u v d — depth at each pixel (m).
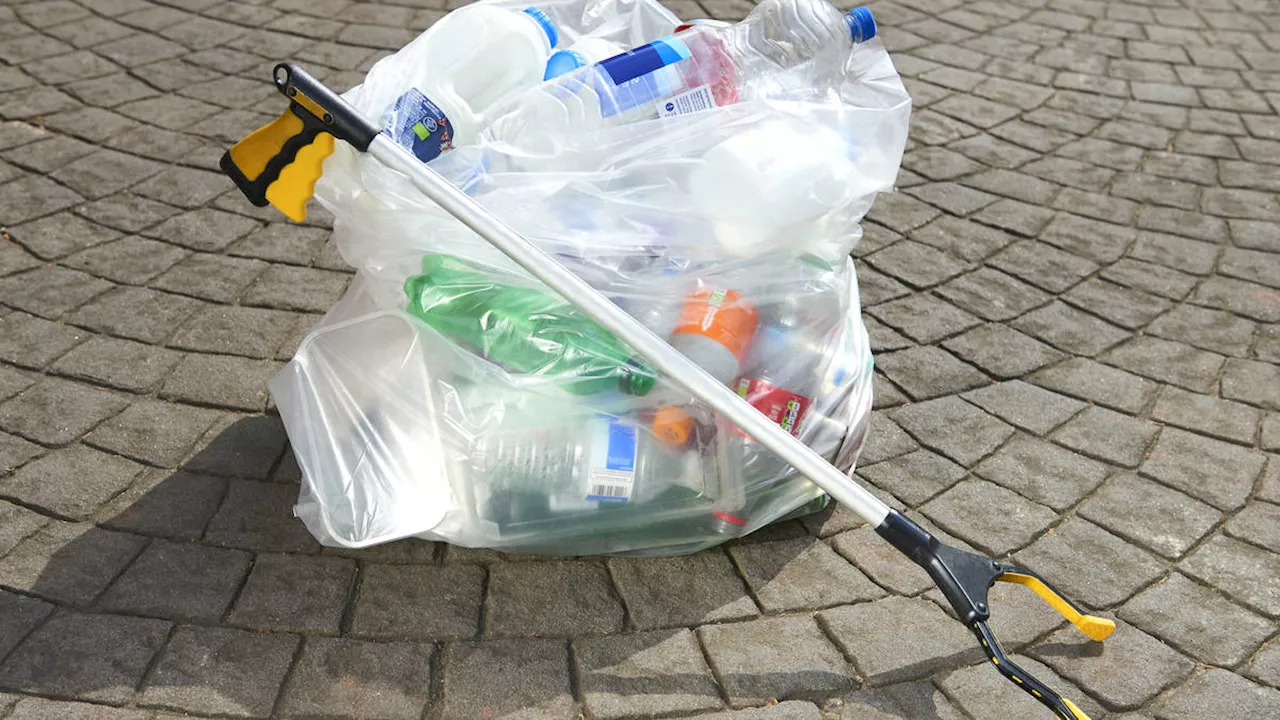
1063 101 4.19
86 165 3.23
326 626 1.93
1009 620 2.05
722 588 2.08
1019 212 3.46
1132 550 2.24
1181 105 4.24
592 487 1.99
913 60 4.39
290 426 2.07
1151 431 2.58
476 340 2.02
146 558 2.03
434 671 1.87
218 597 1.96
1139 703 1.90
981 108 4.07
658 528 2.08
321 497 2.00
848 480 1.87
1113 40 4.77
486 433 1.98
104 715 1.73
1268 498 2.40
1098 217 3.46
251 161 1.92
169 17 4.14
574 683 1.86
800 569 2.14
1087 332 2.93
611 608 2.02
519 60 2.19
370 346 2.09
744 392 2.06
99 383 2.45
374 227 2.00
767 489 2.12
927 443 2.50
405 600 1.99
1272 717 1.89
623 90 2.09
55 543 2.04
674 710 1.82
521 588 2.04
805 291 2.10
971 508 2.32
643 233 2.01
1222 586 2.16
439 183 1.83
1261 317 3.04
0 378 2.43
